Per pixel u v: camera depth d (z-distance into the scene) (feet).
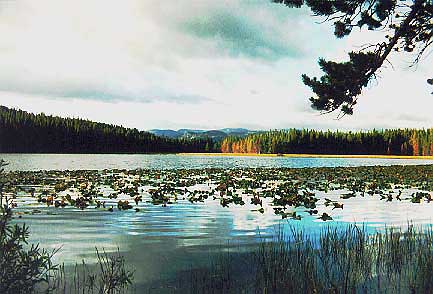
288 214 37.35
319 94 26.12
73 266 21.01
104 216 36.55
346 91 25.77
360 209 42.01
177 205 44.01
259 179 79.66
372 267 20.65
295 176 87.71
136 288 17.80
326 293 17.11
